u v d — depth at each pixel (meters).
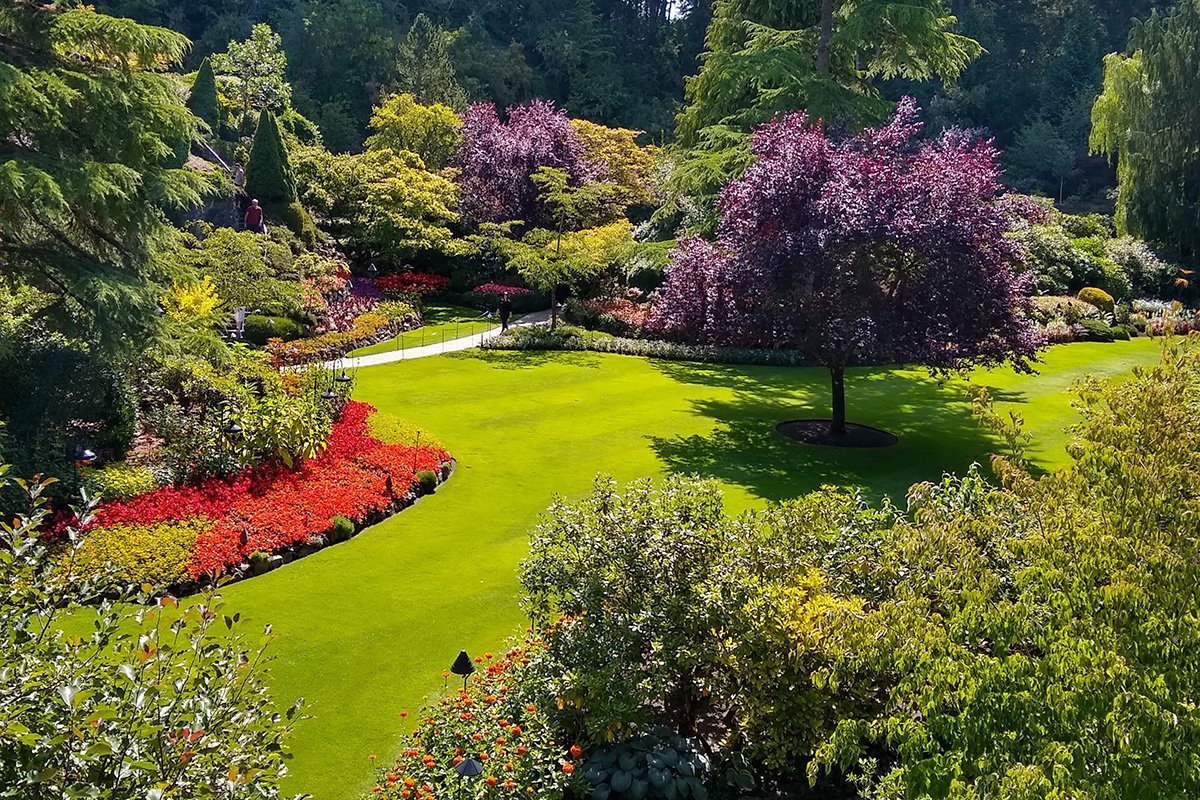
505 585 10.80
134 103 12.91
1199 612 4.95
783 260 15.48
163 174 13.44
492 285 30.81
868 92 29.33
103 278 12.14
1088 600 5.14
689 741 7.20
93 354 12.99
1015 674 4.92
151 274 14.14
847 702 6.93
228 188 15.83
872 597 7.22
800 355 24.52
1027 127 55.72
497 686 7.68
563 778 6.45
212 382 14.50
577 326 27.11
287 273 24.41
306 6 53.31
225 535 10.95
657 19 65.94
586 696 6.92
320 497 12.41
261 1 56.53
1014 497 6.62
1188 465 6.17
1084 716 4.62
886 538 7.45
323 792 7.07
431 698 8.43
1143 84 36.19
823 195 15.86
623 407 19.31
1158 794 4.32
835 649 5.70
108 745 3.94
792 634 6.86
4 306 14.16
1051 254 33.66
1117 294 33.97
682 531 7.57
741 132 27.08
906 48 28.20
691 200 31.17
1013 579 5.77
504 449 16.05
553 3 61.75
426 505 13.24
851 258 15.53
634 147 43.78
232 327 20.92
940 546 5.90
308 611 9.91
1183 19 35.38
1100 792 4.35
